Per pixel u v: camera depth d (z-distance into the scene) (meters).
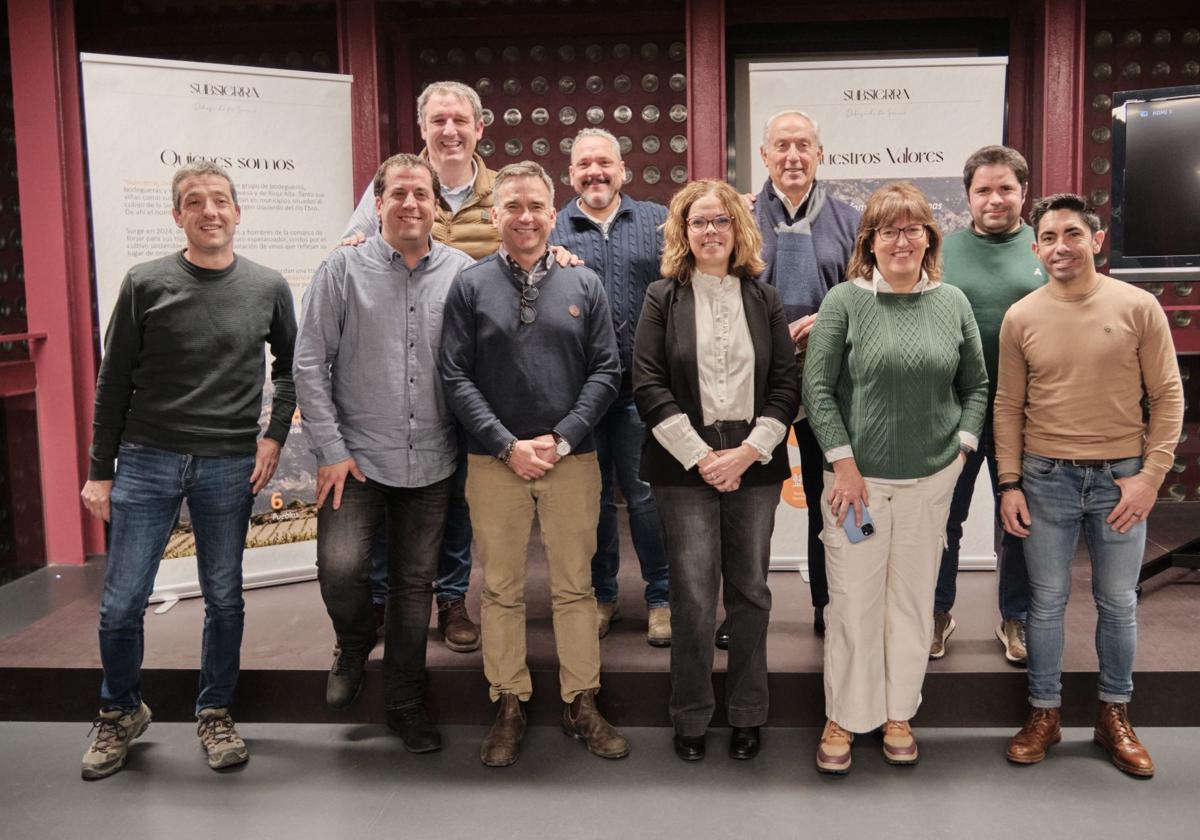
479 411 2.47
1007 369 2.53
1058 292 2.44
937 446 2.40
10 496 3.88
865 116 3.66
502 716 2.63
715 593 2.48
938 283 2.44
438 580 3.01
